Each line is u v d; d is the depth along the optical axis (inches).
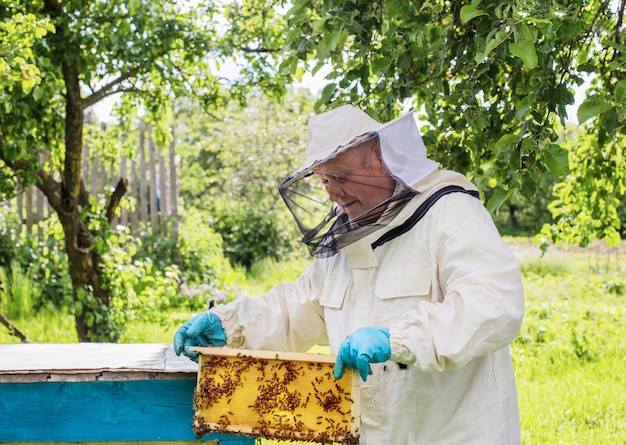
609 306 363.3
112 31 204.4
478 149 120.0
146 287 286.4
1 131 203.0
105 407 89.3
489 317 73.2
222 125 582.6
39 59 185.8
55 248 363.6
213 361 82.2
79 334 235.3
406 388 83.0
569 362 241.3
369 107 119.3
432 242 81.4
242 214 518.6
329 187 85.1
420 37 110.6
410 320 75.0
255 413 80.8
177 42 216.8
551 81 103.1
